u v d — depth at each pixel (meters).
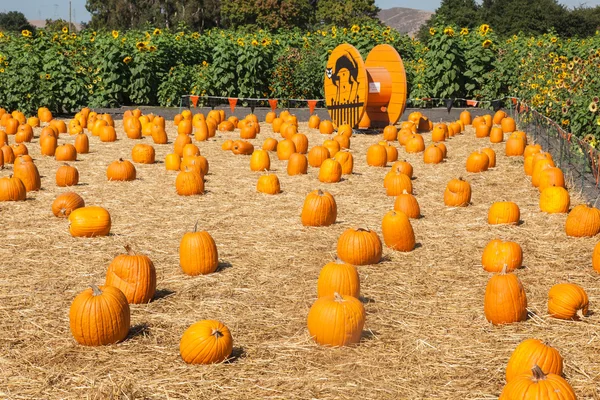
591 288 6.83
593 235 8.68
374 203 10.74
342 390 4.78
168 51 26.81
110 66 25.02
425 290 6.82
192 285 6.93
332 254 7.98
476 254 8.02
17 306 6.35
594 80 15.21
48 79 22.67
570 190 11.58
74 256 7.84
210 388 4.82
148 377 4.99
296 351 5.42
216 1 87.38
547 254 7.98
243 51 25.81
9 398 4.68
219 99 26.31
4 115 18.61
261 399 4.67
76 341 5.58
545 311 6.21
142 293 6.41
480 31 25.22
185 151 14.11
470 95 25.27
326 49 26.55
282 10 73.38
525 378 4.25
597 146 13.60
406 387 4.83
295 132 17.05
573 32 77.88
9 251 8.00
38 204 10.45
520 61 23.69
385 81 19.19
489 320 6.01
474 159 13.46
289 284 6.98
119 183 12.09
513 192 11.64
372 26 28.91
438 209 10.35
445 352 5.40
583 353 5.34
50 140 14.96
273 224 9.37
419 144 15.75
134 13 89.38
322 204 9.22
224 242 8.47
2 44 26.56
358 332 5.51
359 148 16.66
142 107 25.20
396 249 8.12
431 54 24.52
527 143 16.56
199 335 5.19
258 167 13.34
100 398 4.66
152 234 8.81
